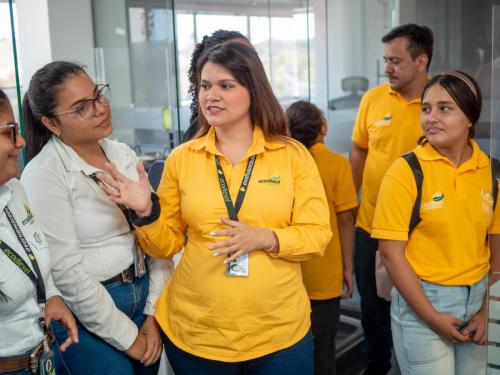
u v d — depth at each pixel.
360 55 3.54
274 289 1.51
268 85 1.55
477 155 1.72
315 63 3.53
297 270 1.59
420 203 1.70
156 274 1.81
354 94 3.60
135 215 1.53
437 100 1.66
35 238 1.42
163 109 3.04
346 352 3.20
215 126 1.53
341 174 2.41
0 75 1.62
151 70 3.05
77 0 3.08
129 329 1.66
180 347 1.59
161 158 3.00
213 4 3.65
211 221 1.51
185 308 1.56
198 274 1.53
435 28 3.63
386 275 2.03
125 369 1.68
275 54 3.58
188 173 1.57
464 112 1.65
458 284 1.70
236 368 1.55
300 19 3.49
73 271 1.57
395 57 2.63
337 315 2.45
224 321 1.50
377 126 2.77
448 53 3.67
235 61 1.47
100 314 1.60
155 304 1.75
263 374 1.55
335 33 3.53
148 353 1.69
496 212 1.71
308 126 2.36
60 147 1.63
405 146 2.66
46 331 1.43
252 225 1.50
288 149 1.56
